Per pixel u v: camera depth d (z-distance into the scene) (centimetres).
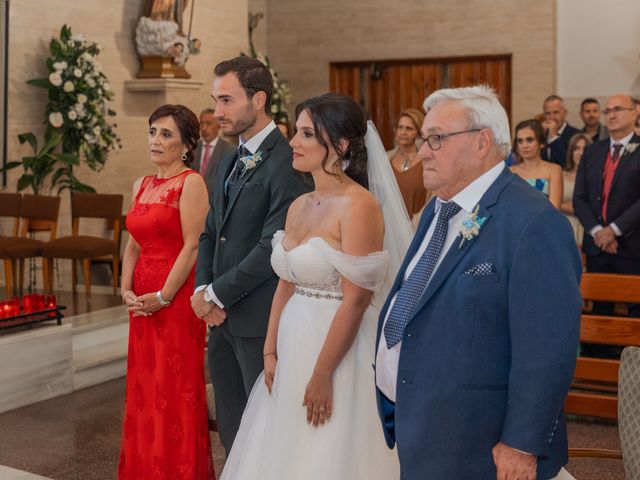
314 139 292
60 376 578
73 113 851
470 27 1167
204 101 1043
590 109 905
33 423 522
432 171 228
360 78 1248
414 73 1217
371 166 320
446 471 222
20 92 861
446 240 234
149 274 380
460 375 221
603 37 1093
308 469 288
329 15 1244
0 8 828
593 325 402
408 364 230
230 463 325
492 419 219
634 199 577
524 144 632
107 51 941
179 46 958
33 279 873
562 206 695
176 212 378
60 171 873
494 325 219
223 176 356
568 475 256
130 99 966
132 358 388
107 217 805
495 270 218
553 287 211
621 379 279
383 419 255
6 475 433
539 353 209
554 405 209
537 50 1129
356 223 287
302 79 1266
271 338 315
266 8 1276
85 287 774
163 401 377
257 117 342
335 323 286
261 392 324
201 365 382
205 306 343
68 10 899
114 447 481
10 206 802
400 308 241
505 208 221
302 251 294
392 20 1212
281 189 334
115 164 959
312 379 288
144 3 964
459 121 223
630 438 275
